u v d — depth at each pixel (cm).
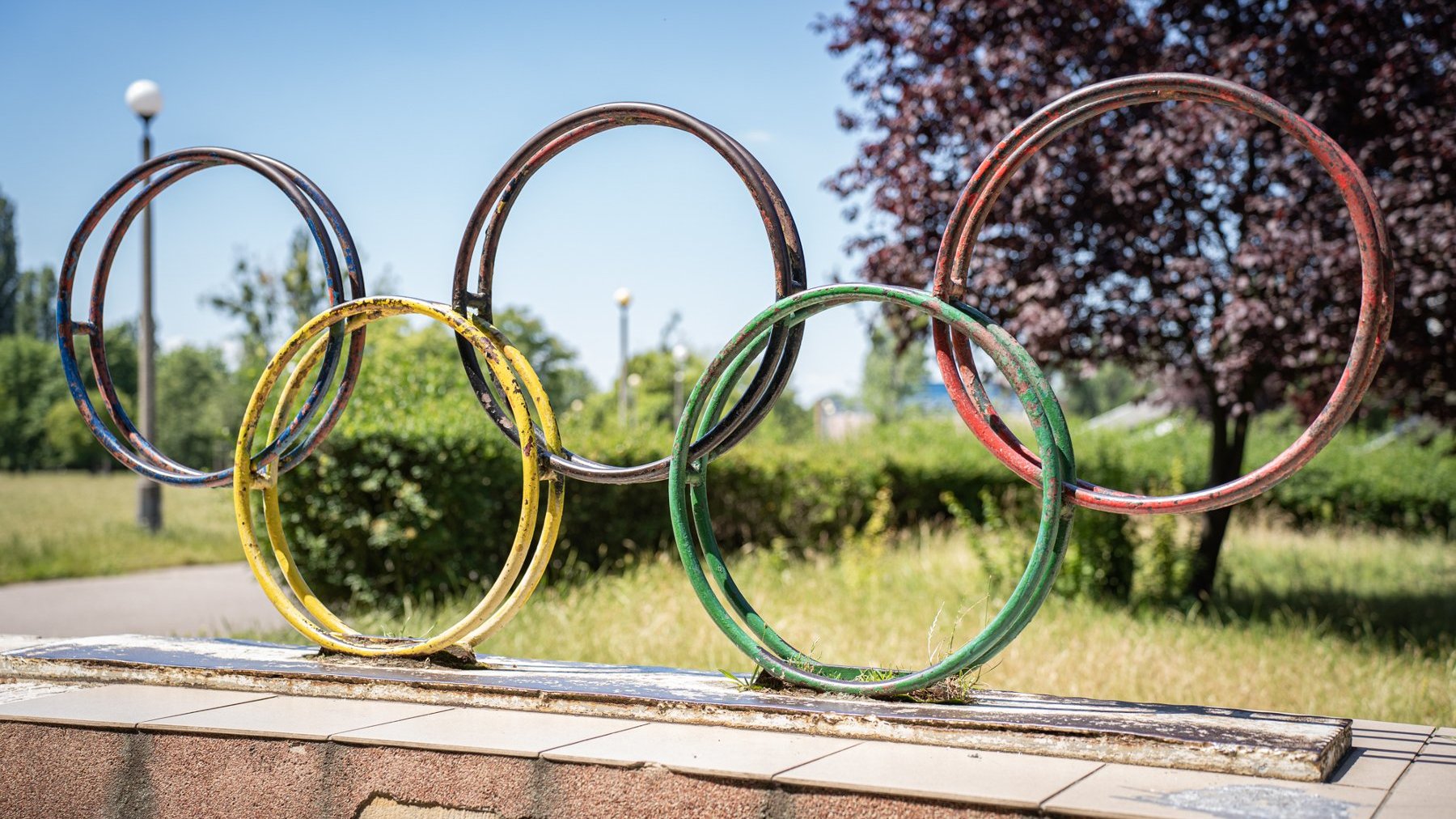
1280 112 316
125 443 545
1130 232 848
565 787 315
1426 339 828
